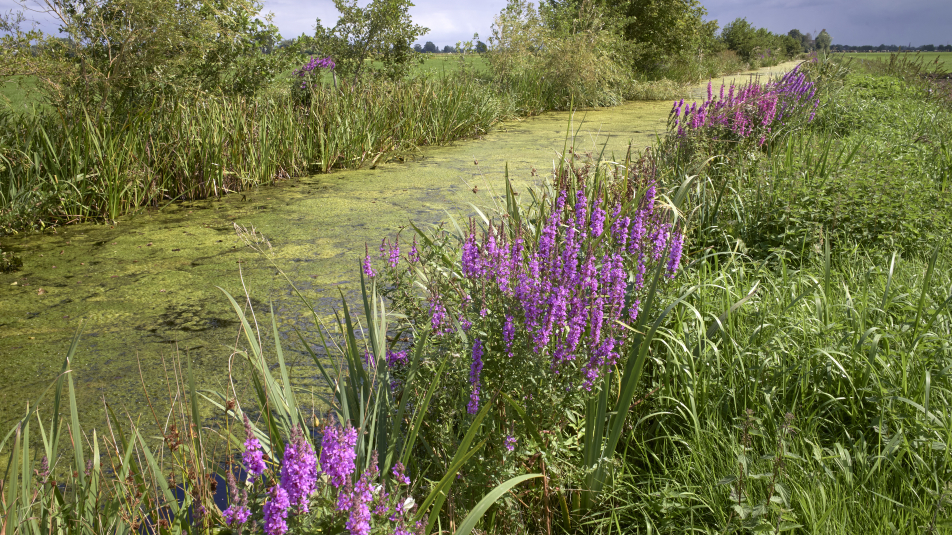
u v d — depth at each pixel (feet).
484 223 14.02
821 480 7.29
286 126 27.14
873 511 6.77
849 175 15.78
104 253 17.67
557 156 29.45
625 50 60.18
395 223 20.20
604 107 50.47
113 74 22.18
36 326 13.24
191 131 23.22
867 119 27.48
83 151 20.47
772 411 8.32
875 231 14.07
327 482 5.54
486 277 8.59
